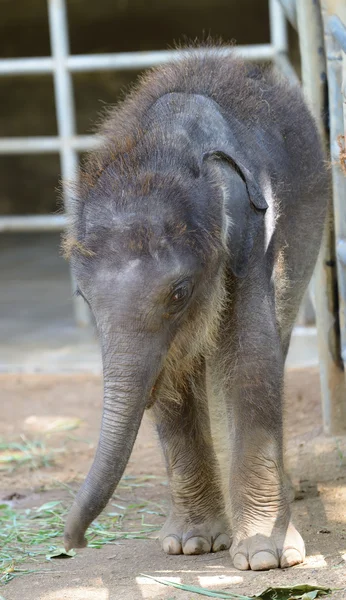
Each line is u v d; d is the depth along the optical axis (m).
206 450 5.98
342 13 6.92
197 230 5.08
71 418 9.50
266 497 5.50
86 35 25.27
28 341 12.03
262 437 5.50
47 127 23.36
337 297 7.75
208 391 5.85
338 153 7.03
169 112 5.65
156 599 5.10
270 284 5.68
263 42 24.75
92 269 4.95
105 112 7.19
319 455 7.55
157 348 4.89
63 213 5.82
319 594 4.95
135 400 4.77
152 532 6.38
